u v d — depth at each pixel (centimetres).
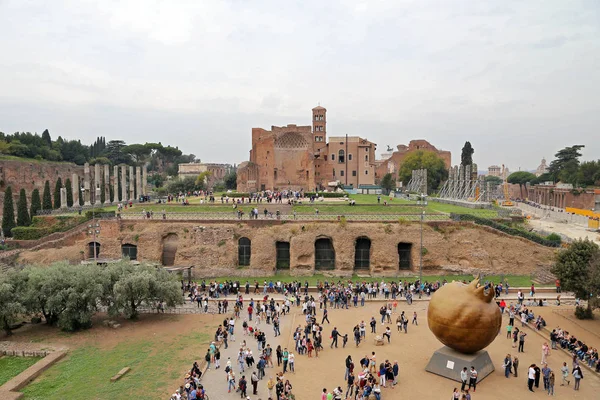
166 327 4616
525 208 12419
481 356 3403
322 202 9212
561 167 18538
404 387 3222
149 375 3466
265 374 3469
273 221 7025
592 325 4512
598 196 12250
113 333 4453
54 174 13425
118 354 3903
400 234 6906
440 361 3425
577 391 3164
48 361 3694
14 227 8062
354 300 5312
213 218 7338
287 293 5534
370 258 6912
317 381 3338
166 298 4775
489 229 6950
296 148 14250
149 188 17750
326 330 4472
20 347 4066
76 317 4459
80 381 3378
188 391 2961
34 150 15388
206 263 6788
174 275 5166
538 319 4406
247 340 4216
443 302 3356
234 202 9069
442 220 7106
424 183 10094
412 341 4169
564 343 3891
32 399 3105
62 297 4431
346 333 4375
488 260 6762
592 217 9206
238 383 3297
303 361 3722
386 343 4122
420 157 16650
